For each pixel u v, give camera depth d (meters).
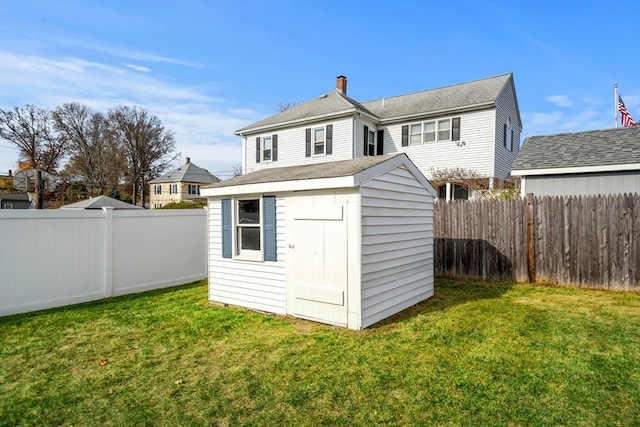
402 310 5.69
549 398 2.90
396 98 18.77
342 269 4.79
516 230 7.83
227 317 5.37
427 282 6.63
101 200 15.41
